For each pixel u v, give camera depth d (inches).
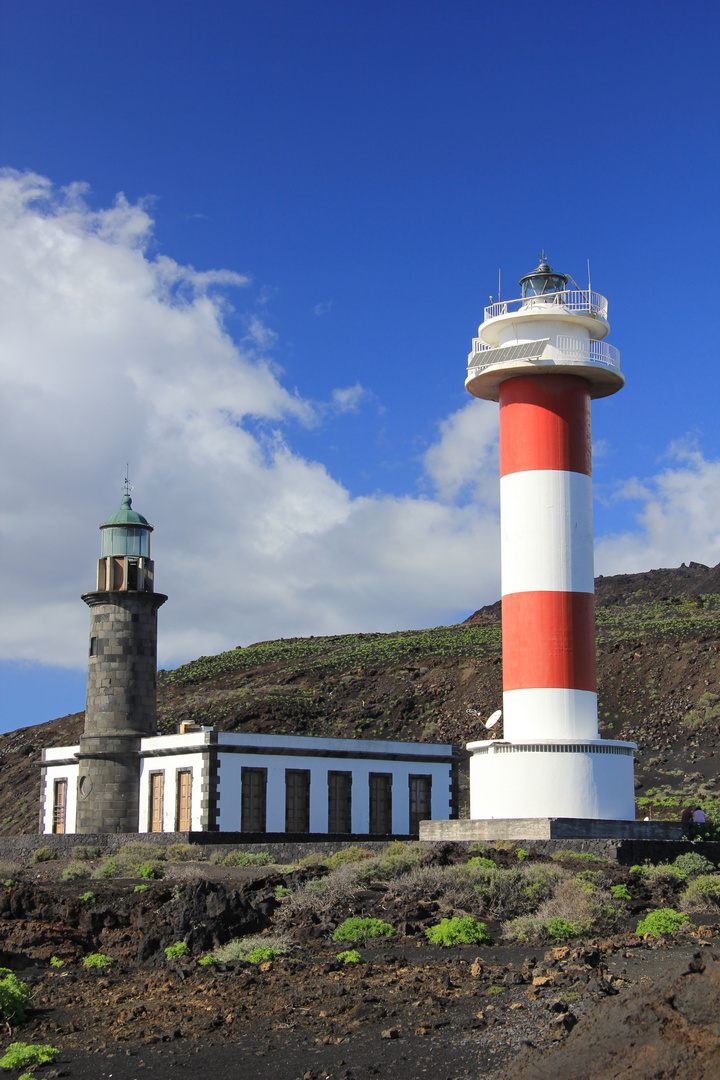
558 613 1390.3
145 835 1712.6
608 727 3134.8
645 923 893.2
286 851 1502.2
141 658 1935.3
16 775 3617.1
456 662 3885.3
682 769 2714.1
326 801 1851.6
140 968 918.4
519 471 1429.6
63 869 1487.5
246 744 1774.1
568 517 1412.4
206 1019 698.8
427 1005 676.7
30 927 1066.1
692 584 6225.4
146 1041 658.2
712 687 3144.7
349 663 4286.4
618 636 3873.0
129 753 1888.5
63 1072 605.0
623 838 1315.2
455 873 1059.3
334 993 731.4
